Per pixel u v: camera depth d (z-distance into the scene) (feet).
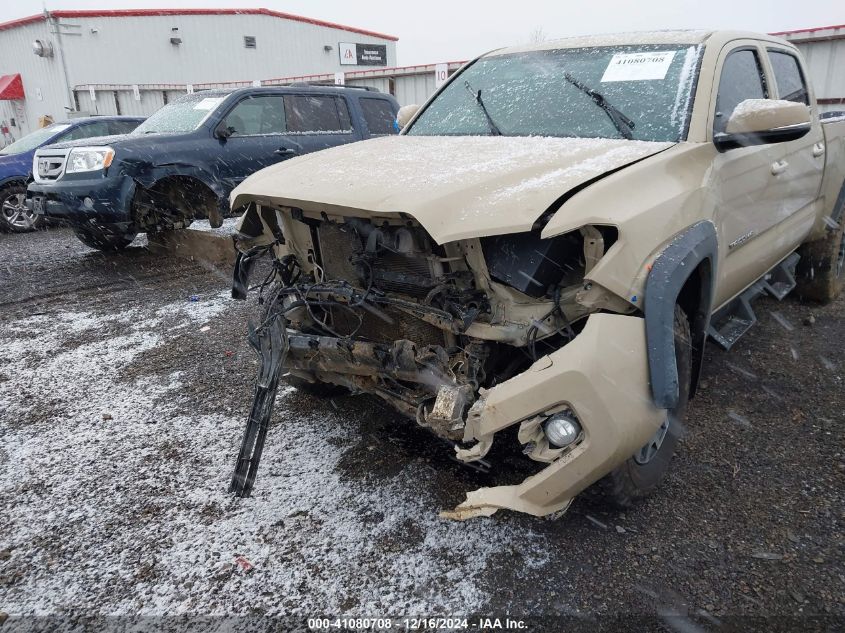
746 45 11.57
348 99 27.63
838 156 14.93
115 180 21.06
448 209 7.35
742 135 9.13
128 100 76.18
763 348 14.01
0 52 89.51
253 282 21.29
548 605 7.10
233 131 23.80
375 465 10.00
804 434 10.50
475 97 12.34
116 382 13.46
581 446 6.82
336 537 8.32
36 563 8.02
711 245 8.35
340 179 8.81
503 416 6.95
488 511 7.09
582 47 12.07
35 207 22.97
